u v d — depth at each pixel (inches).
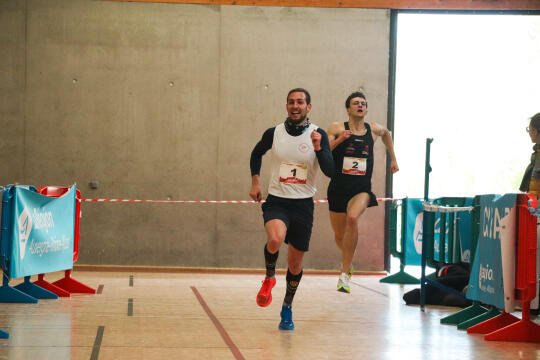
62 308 272.8
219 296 324.8
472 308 253.9
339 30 481.7
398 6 481.1
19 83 467.2
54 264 308.7
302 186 221.3
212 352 191.0
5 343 197.8
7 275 275.9
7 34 466.9
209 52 475.2
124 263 467.5
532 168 266.1
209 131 474.9
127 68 471.8
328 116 480.4
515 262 219.1
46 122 467.5
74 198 326.6
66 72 469.1
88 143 469.1
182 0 474.3
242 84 476.7
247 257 474.3
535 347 209.3
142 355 184.5
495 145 573.6
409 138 573.6
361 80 482.0
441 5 482.3
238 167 475.2
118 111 470.9
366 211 481.7
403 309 292.7
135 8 472.7
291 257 225.9
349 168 306.0
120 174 470.6
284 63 478.6
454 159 579.8
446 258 361.1
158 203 470.0
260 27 478.0
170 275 432.1
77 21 470.0
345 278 296.0
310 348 201.3
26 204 281.0
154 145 471.8
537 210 215.0
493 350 203.8
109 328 227.5
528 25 559.2
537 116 259.9
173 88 473.4
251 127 476.7
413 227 409.1
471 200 319.6
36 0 468.1
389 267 482.3
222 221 473.1
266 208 221.5
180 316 258.7
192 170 474.0
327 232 478.6
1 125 465.7
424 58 564.1
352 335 225.8
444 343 214.2
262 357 185.9
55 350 188.5
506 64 565.6
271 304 299.9
